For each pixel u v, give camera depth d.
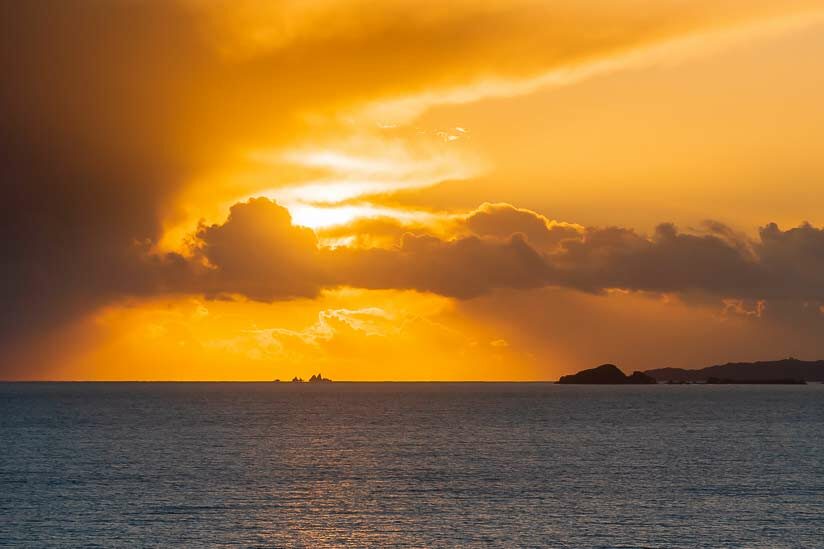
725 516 112.88
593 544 98.81
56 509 116.25
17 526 105.88
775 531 104.56
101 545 97.31
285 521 110.12
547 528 106.50
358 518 112.25
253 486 137.62
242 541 99.75
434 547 98.06
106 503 120.81
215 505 120.31
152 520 109.81
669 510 116.94
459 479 146.38
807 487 136.50
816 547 97.56
